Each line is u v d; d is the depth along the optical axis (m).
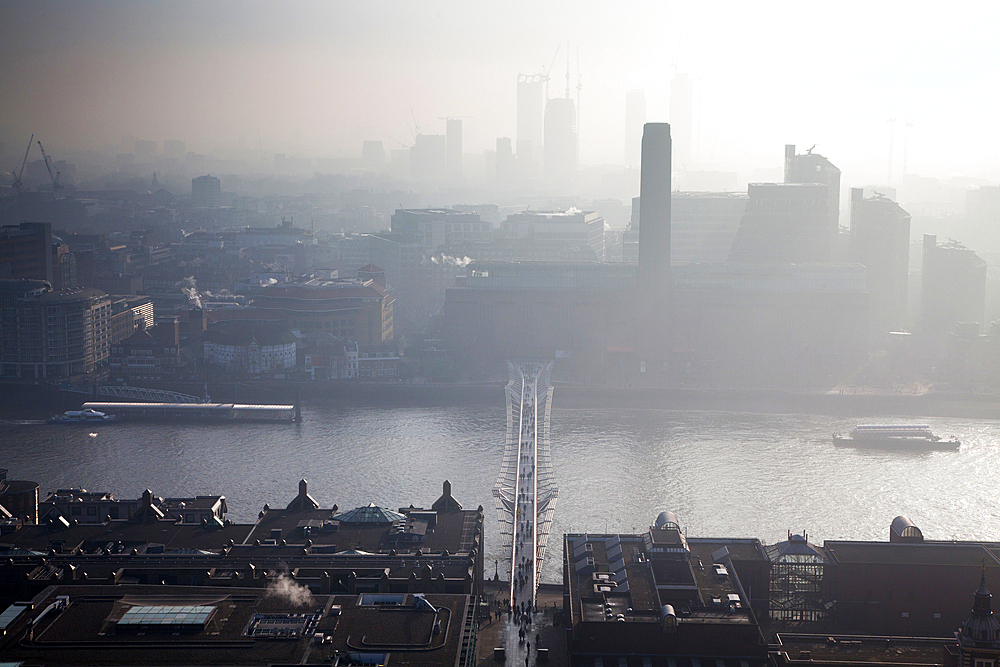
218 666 191.12
